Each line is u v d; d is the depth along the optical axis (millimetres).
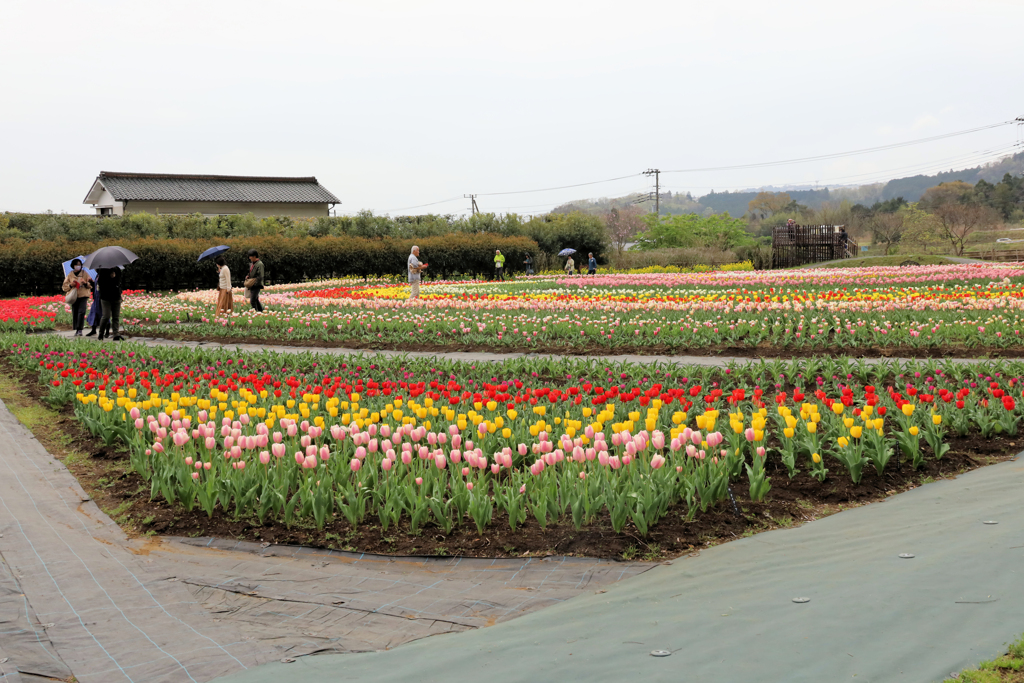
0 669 3971
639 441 5801
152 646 4199
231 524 6004
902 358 12062
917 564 4277
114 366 12273
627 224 104688
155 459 7039
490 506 5688
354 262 42312
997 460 6719
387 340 15953
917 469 6617
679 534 5402
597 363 11484
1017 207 109438
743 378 10453
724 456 6168
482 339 15188
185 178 54094
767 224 130625
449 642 4047
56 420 9477
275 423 7680
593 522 5566
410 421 7289
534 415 7969
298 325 18141
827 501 6051
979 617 3500
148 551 5633
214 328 18375
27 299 29234
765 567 4633
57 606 4723
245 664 3941
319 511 5793
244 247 38375
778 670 3266
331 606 4645
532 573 4984
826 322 14516
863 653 3320
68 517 6312
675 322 15375
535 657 3701
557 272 50125
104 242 35500
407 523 5852
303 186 58031
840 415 7293
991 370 9438
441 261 45031
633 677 3371
